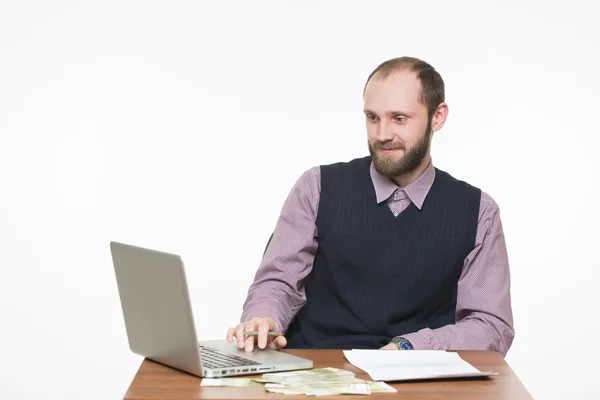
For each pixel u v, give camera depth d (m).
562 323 4.70
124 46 4.77
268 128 4.75
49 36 4.78
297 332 2.73
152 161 4.79
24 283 4.75
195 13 4.76
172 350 2.02
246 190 4.77
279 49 4.74
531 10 4.70
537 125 4.71
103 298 4.77
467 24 4.70
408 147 2.53
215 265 4.76
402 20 4.70
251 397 1.81
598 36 4.68
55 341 4.72
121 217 4.79
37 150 4.79
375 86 2.52
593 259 4.71
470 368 2.09
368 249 2.67
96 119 4.79
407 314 2.65
